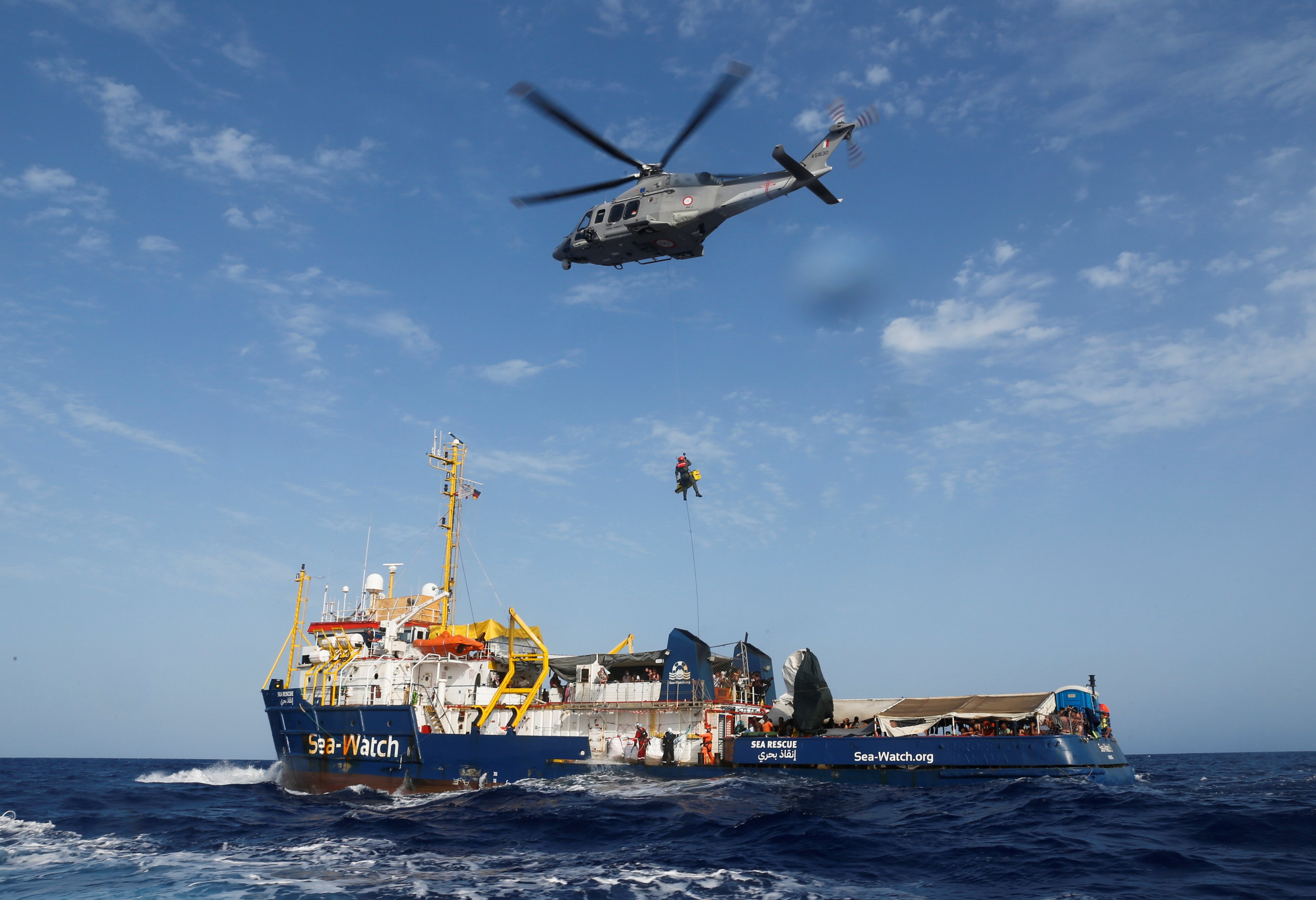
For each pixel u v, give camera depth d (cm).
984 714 3250
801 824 2364
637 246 2931
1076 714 3173
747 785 3081
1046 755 2958
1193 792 3388
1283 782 4072
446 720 3750
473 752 3528
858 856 2019
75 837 2580
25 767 9606
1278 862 1831
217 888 1791
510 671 3862
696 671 3566
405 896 1688
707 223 2789
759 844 2175
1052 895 1616
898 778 3048
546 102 2658
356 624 4209
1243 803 2667
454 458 4644
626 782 3319
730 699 3662
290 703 4147
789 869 1903
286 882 1838
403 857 2148
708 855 2062
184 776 6175
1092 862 1873
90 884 1853
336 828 2695
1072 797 2652
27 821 2975
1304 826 2159
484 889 1739
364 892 1734
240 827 2764
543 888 1745
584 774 3381
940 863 1939
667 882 1789
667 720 3581
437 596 4316
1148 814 2419
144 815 3109
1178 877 1725
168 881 1864
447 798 3294
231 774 6172
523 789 3281
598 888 1730
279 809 3319
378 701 3931
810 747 3206
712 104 2634
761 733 3353
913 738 3072
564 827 2503
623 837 2347
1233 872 1747
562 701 4003
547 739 3472
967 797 2791
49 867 2058
